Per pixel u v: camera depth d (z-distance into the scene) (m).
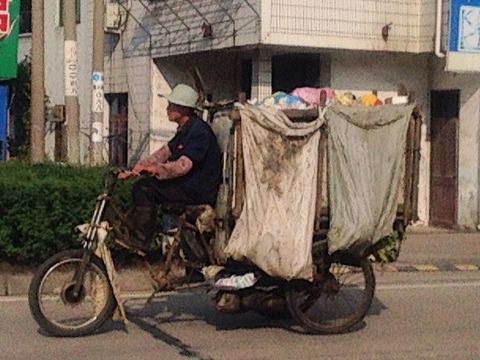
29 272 10.64
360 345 8.12
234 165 8.12
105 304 8.30
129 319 9.00
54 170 11.88
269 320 9.07
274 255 8.00
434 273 12.60
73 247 10.64
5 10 18.81
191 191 8.10
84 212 10.58
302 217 8.09
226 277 8.13
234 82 18.12
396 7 16.31
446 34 16.02
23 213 10.46
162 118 18.69
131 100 19.30
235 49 16.33
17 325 8.70
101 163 13.14
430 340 8.35
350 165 8.27
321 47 15.78
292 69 17.34
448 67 16.00
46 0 22.36
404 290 11.03
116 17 19.25
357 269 8.74
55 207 10.52
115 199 9.78
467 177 16.56
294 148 8.14
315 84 17.00
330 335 8.49
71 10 13.09
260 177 8.08
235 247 8.02
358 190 8.28
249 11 15.52
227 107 8.62
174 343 8.07
